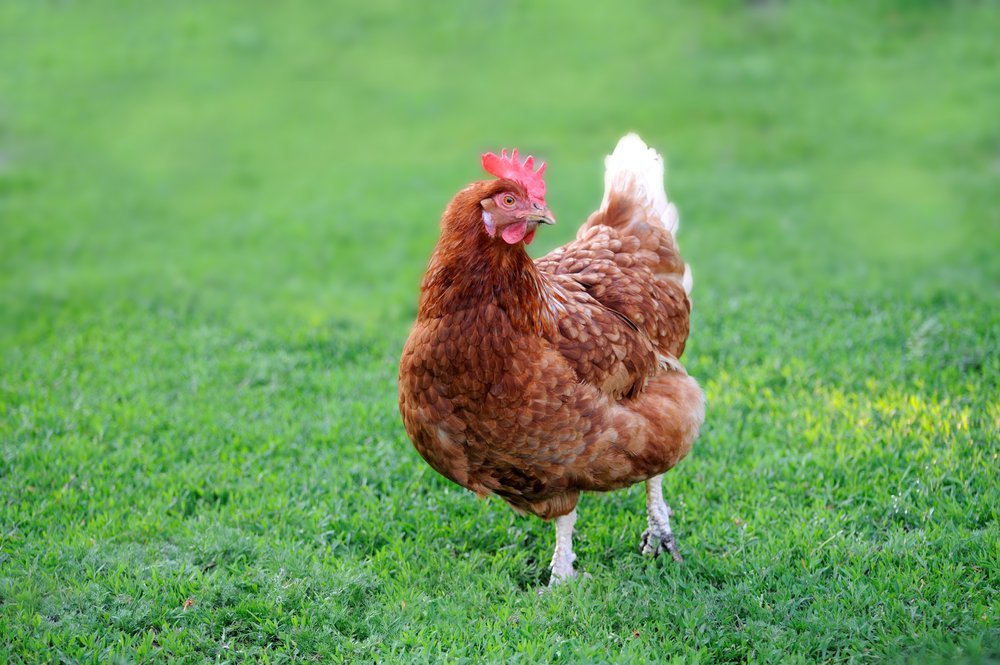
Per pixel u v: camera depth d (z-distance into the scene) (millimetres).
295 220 13461
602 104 17281
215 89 18516
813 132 15875
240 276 11711
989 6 19766
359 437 7398
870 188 13953
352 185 14703
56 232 13266
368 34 20672
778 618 5227
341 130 16922
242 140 16609
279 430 7516
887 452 6723
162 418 7684
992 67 17547
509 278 4793
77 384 8375
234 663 5008
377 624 5277
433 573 5816
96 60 19688
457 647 5051
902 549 5695
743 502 6402
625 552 6105
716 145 15648
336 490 6625
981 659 4750
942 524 5914
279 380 8562
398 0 22062
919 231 12539
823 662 4934
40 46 20281
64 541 5926
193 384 8344
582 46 19562
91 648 4977
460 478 5352
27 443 7199
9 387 8281
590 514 6457
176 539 5996
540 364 4883
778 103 16922
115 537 6008
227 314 10383
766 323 9359
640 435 5211
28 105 17828
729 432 7293
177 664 4891
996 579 5387
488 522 6367
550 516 5555
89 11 21922
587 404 5020
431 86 18438
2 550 5852
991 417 7055
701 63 18500
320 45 20281
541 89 18047
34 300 10875
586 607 5379
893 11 19719
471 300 4793
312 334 9578
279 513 6336
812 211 13250
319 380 8531
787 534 5934
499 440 5004
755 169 14859
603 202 6355
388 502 6566
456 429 5035
